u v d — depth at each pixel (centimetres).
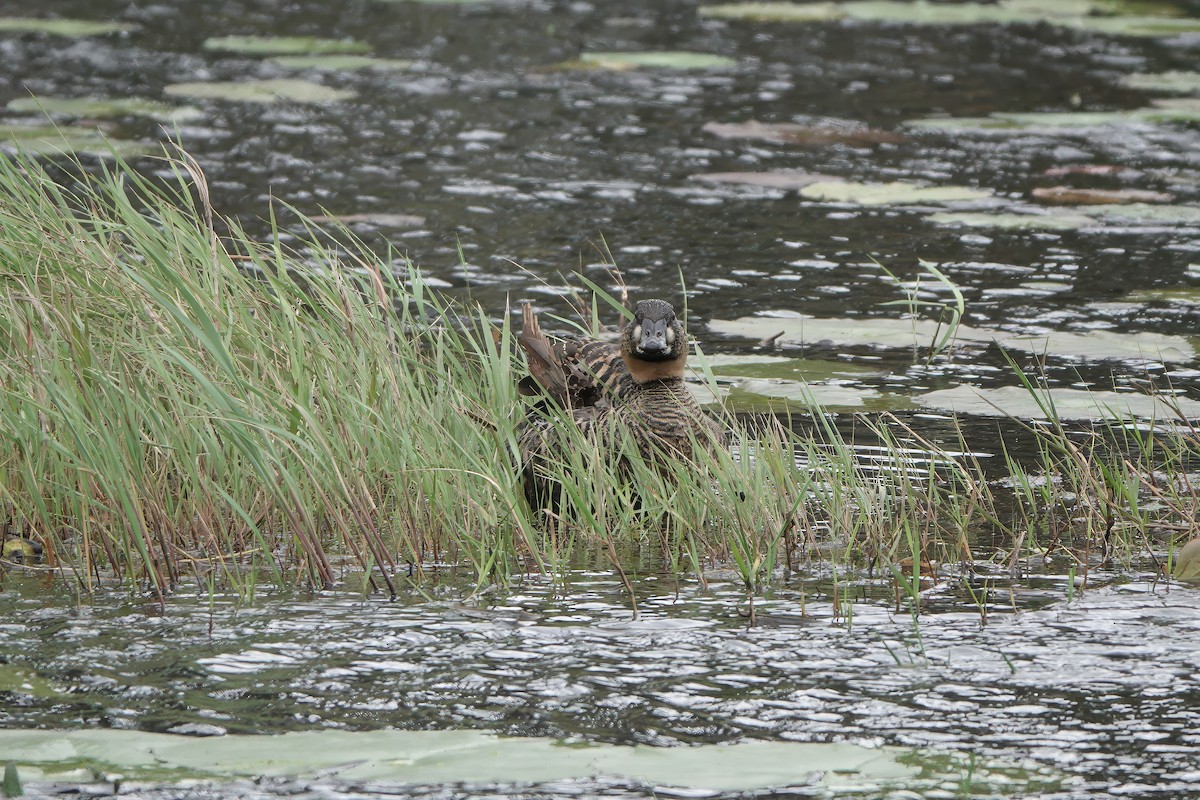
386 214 3284
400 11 5872
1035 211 3419
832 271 3005
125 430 1630
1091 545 1691
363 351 1831
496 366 1898
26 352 1745
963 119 4303
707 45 5334
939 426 2127
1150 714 1260
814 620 1478
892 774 1152
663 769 1142
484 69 4894
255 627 1455
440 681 1331
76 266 1812
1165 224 3347
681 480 1780
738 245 3170
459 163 3784
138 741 1187
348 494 1576
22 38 5097
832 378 2364
